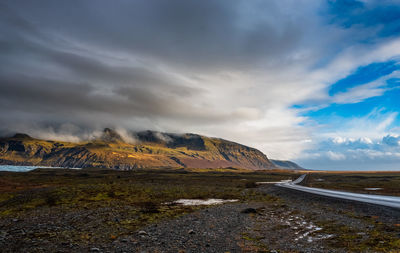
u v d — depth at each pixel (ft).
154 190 234.38
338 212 116.67
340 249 60.08
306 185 376.48
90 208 136.26
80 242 71.36
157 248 65.05
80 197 174.50
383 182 419.54
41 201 157.79
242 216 116.88
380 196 182.19
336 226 86.17
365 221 91.50
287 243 68.03
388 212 102.63
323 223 93.25
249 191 263.29
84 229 88.28
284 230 85.20
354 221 92.89
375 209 111.96
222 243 69.56
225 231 85.25
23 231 85.05
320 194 203.41
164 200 179.83
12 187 266.98
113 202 160.04
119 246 66.90
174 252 61.52
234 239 74.02
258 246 65.67
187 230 86.94
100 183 286.87
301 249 61.77
